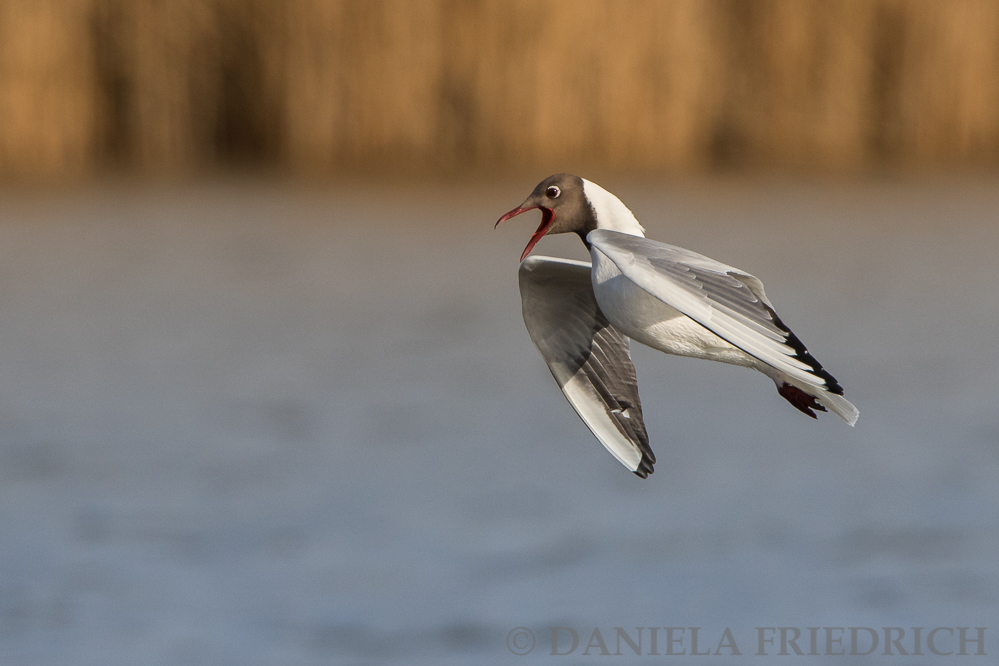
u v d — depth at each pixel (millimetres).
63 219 23016
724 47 26844
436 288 19453
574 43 24562
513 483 11797
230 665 8500
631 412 6570
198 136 25906
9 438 12648
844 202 25297
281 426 13227
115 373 14859
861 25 26984
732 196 25203
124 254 20750
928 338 16594
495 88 24547
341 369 15164
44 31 24500
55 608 9312
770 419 13812
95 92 25453
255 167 25656
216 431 13008
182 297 18469
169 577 9820
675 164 25266
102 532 10562
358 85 24906
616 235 5824
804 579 9859
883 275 19922
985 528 10773
